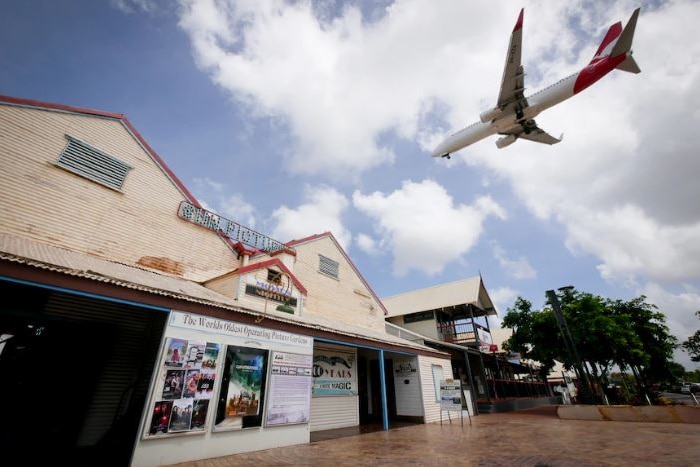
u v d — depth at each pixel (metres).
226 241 13.50
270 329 8.77
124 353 8.48
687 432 9.49
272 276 11.96
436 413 15.04
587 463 6.07
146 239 10.87
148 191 11.38
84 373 7.71
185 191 12.59
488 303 28.02
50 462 6.26
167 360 6.57
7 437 6.30
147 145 11.73
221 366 7.43
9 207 8.16
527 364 29.98
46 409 7.01
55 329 7.56
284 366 8.81
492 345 23.69
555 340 21.33
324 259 17.59
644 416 12.69
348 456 7.07
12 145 8.55
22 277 5.17
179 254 11.70
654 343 23.62
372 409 16.02
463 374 23.39
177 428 6.36
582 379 16.97
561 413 14.61
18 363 6.88
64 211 9.15
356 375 14.23
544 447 7.83
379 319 19.86
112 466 6.10
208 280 11.88
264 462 6.44
